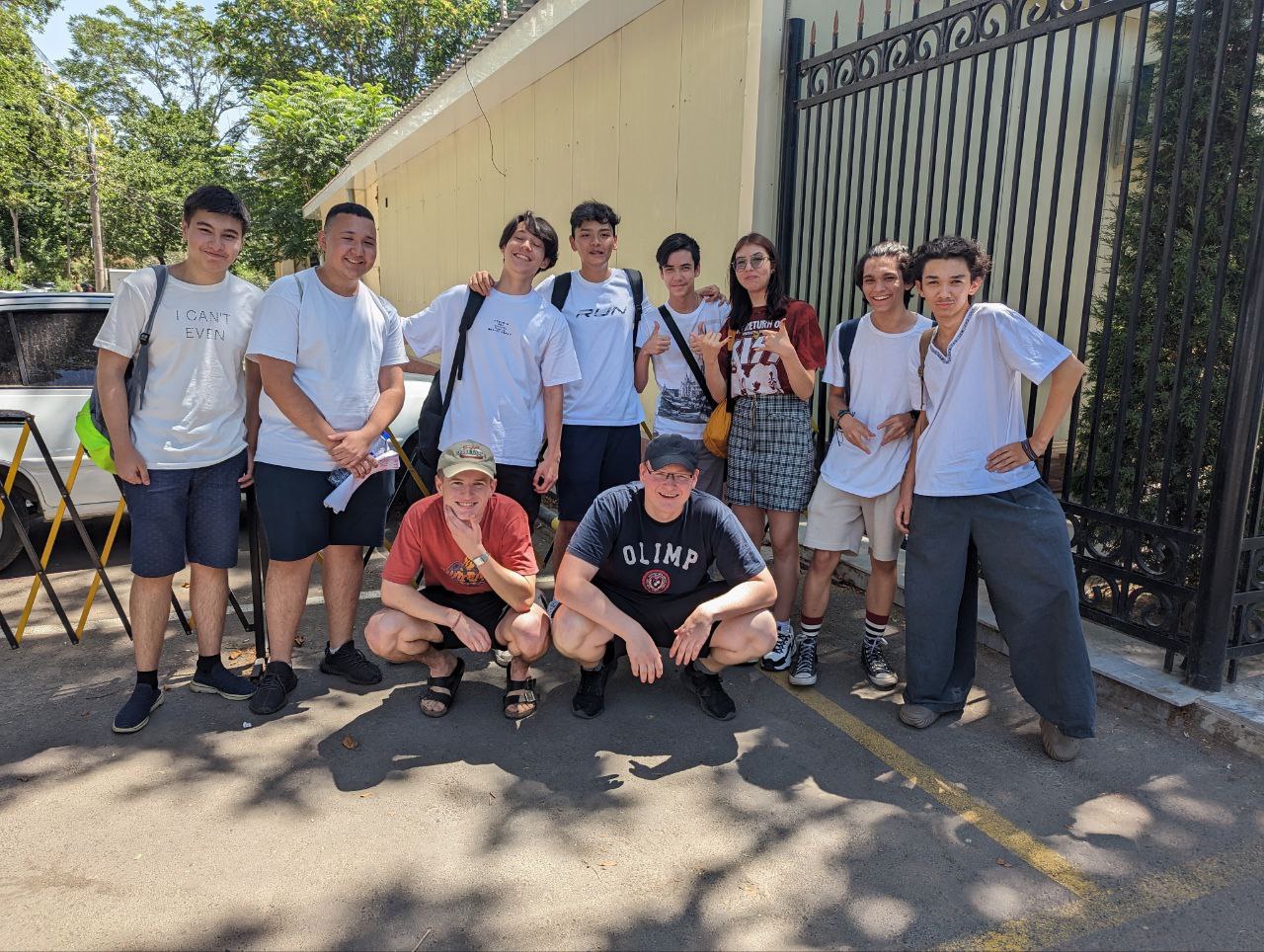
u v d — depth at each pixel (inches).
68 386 183.0
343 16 1063.6
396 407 128.9
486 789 105.0
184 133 1481.3
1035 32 133.9
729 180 206.7
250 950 78.0
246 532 216.5
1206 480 152.1
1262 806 103.0
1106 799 104.3
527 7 269.6
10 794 102.0
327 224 120.6
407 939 79.7
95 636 151.7
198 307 116.6
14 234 1181.1
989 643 148.3
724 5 203.6
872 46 168.2
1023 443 109.7
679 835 96.2
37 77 1119.6
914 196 159.2
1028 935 81.7
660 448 112.4
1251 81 112.5
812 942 80.2
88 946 78.0
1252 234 110.2
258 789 104.0
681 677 137.3
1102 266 238.2
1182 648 124.6
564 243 298.0
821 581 134.1
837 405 134.6
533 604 123.4
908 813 101.2
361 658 135.4
